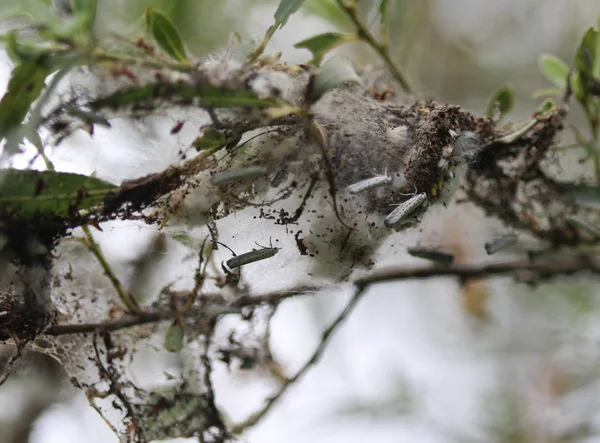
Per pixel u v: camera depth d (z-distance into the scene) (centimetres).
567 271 128
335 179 123
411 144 124
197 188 123
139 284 125
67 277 123
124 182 122
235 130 122
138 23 125
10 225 121
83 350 125
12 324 122
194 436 125
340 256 124
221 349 125
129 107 121
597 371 141
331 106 124
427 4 135
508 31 147
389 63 126
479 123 125
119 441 125
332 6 129
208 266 124
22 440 128
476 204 126
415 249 125
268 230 124
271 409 126
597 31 125
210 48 128
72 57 120
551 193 126
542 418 143
